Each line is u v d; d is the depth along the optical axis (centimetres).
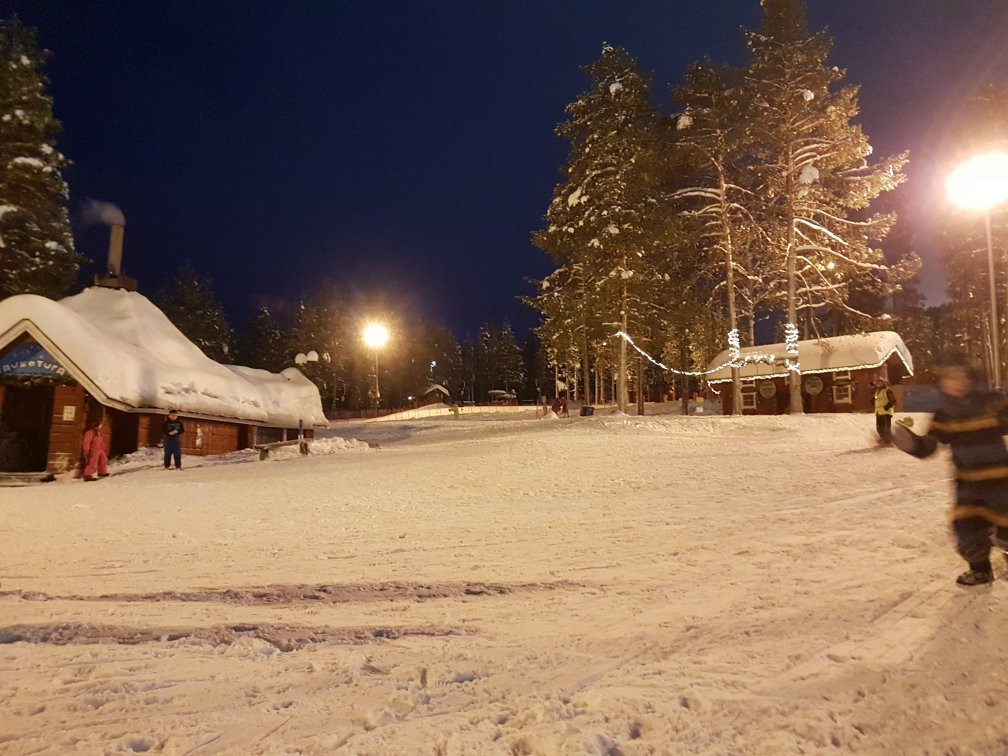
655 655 470
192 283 8394
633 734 355
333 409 9456
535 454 1888
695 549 796
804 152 3303
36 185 3738
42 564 855
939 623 493
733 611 558
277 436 3566
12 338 2327
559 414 5247
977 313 4938
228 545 957
